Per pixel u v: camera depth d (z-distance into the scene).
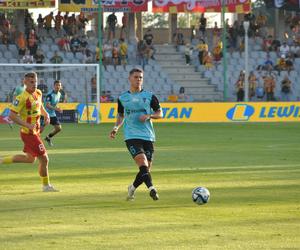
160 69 89.81
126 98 24.89
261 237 18.45
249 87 87.19
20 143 50.91
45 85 80.31
